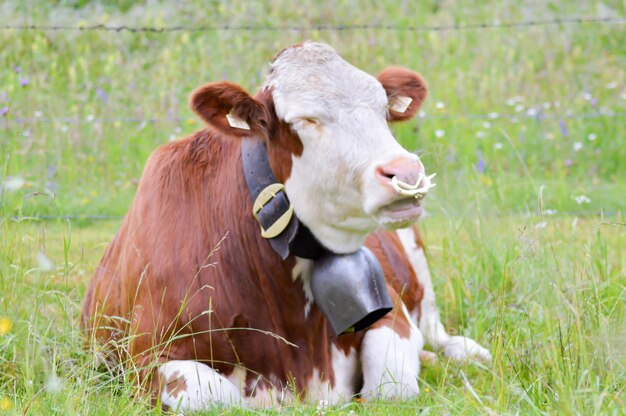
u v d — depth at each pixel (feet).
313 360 21.72
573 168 47.50
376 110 19.98
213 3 61.00
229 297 21.42
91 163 44.73
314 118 19.85
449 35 58.75
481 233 31.01
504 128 49.49
